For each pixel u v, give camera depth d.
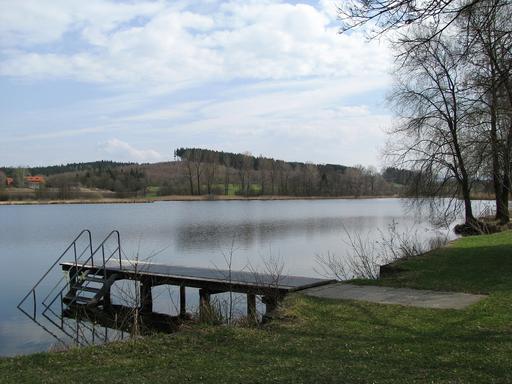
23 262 23.44
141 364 5.85
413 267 12.18
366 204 85.06
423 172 26.72
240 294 13.63
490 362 5.40
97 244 30.16
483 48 7.86
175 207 75.88
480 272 10.97
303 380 5.08
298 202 93.12
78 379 5.34
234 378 5.23
